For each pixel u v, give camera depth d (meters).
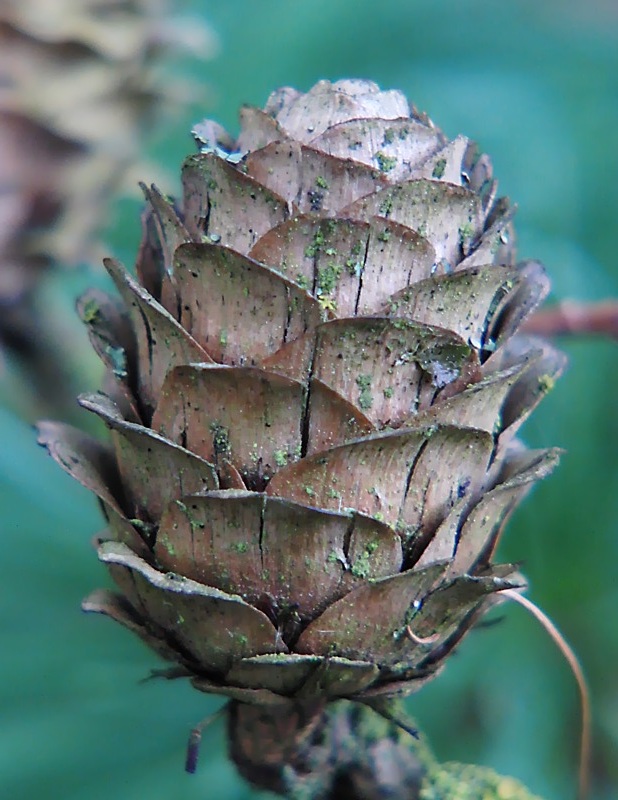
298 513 0.11
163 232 0.11
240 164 0.11
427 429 0.11
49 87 0.15
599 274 0.17
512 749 0.15
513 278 0.11
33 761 0.14
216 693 0.11
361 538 0.11
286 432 0.11
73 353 0.16
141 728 0.14
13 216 0.15
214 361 0.11
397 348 0.11
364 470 0.11
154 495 0.11
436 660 0.11
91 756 0.14
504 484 0.11
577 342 0.16
